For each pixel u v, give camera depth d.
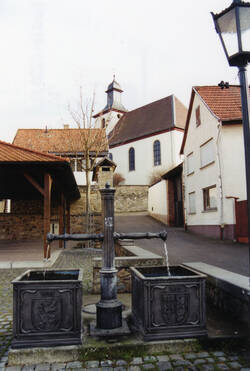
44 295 3.11
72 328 3.11
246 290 3.36
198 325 3.23
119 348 3.07
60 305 3.11
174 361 2.95
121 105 56.16
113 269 3.61
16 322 3.05
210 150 17.19
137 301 3.57
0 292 5.95
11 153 10.09
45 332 3.08
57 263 9.99
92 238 3.64
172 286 3.24
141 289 3.34
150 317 3.19
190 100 20.02
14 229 20.25
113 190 3.69
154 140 38.91
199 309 3.25
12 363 2.95
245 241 13.75
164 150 37.66
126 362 2.94
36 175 12.70
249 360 2.95
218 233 16.00
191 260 8.98
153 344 3.12
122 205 32.34
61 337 3.09
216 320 3.71
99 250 14.20
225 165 15.44
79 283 3.15
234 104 16.69
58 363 2.95
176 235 18.25
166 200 26.00
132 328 3.52
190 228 20.62
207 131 17.41
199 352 3.13
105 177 18.53
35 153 10.23
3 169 9.99
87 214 18.95
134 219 27.75
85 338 3.26
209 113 17.00
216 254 10.34
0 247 15.50
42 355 2.99
